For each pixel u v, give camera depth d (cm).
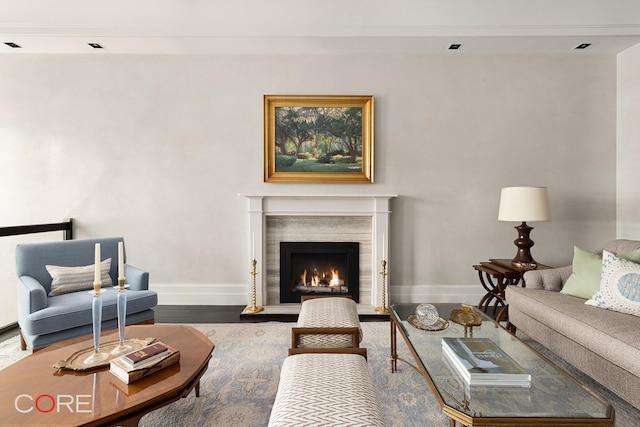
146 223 370
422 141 369
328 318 199
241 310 354
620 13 317
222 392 199
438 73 368
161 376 145
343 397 119
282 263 372
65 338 227
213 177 370
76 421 116
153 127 367
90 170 367
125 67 365
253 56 366
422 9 321
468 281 373
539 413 120
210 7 321
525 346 177
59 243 278
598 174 369
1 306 325
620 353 168
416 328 200
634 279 204
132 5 319
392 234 371
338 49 354
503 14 320
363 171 370
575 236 371
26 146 365
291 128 369
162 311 350
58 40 329
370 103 365
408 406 185
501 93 368
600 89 368
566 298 234
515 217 300
